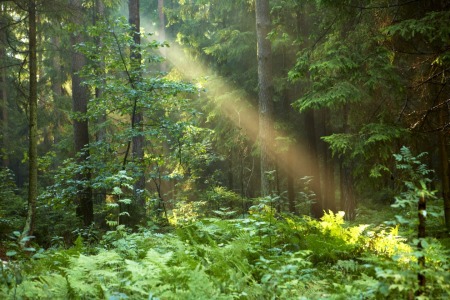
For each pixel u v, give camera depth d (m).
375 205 16.89
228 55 20.25
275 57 19.81
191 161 15.02
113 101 12.12
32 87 10.52
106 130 20.17
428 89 8.88
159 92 12.45
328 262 6.35
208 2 21.12
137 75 12.23
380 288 3.85
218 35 20.81
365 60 8.93
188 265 4.89
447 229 7.53
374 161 9.71
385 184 9.92
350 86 9.01
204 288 3.92
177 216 16.45
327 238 6.46
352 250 6.39
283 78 17.61
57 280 4.24
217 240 7.02
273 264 5.45
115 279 4.55
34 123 10.41
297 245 6.66
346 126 14.81
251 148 21.52
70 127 24.55
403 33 7.94
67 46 21.19
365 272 5.35
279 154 19.53
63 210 13.88
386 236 6.55
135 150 16.17
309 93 9.55
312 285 4.67
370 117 9.77
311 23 17.11
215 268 4.95
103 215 14.69
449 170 8.39
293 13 17.03
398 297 4.08
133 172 12.09
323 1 9.16
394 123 8.86
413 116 9.02
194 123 13.50
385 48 8.83
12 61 23.12
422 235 3.92
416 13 8.87
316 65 8.88
